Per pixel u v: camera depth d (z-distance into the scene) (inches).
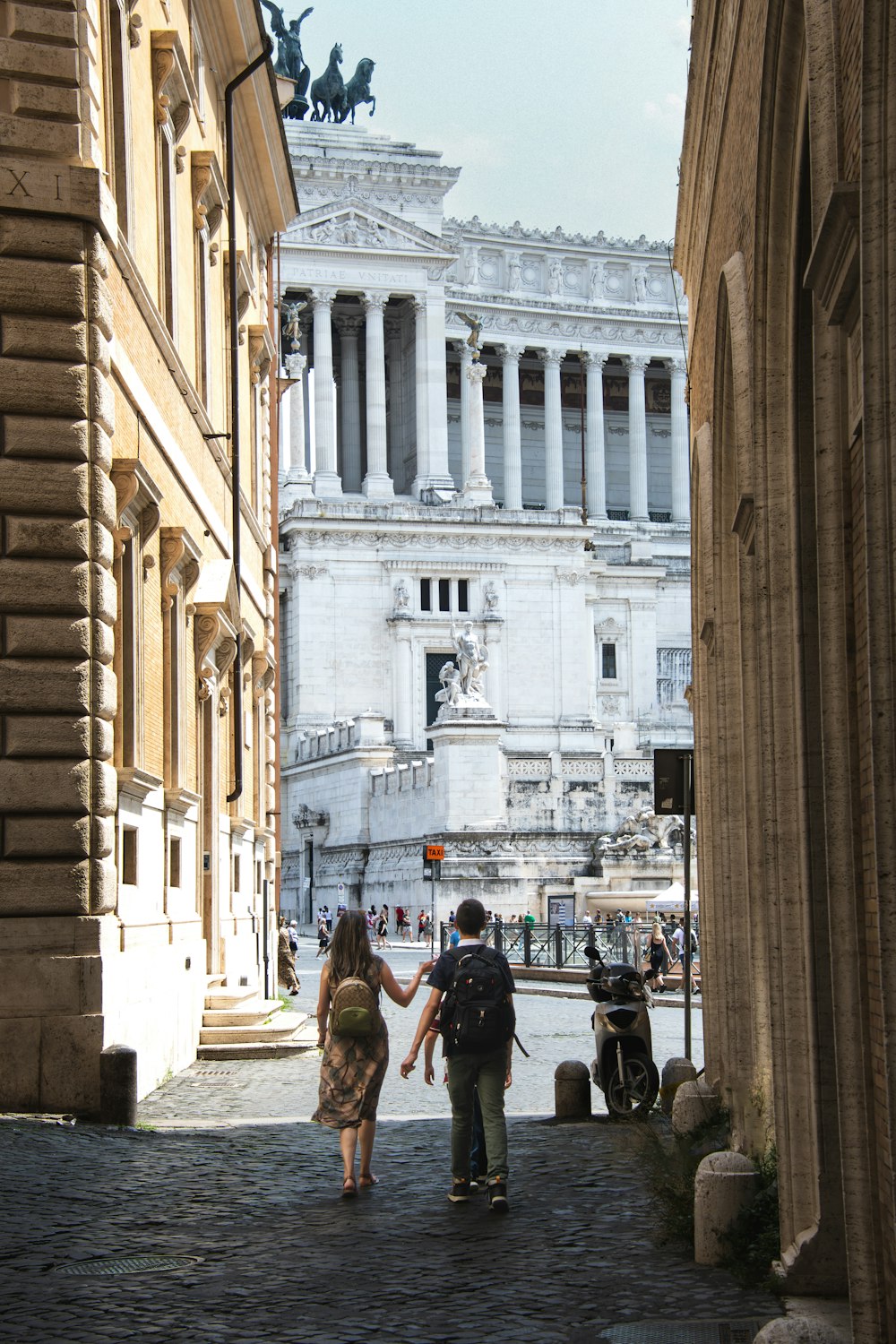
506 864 4505.4
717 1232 751.1
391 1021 2354.8
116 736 1334.9
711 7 1008.9
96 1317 668.7
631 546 7445.9
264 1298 696.4
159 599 1533.0
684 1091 1056.8
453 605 6565.0
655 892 4271.7
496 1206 872.3
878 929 500.7
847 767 582.6
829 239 530.0
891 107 480.4
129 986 1282.0
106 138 1325.0
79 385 1171.3
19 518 1151.0
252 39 2116.1
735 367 834.2
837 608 590.2
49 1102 1146.0
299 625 6353.3
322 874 5502.0
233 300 1984.5
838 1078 572.4
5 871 1144.8
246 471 2385.6
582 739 6604.3
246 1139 1133.7
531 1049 1914.4
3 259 1162.0
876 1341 548.4
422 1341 628.1
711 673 1214.3
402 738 6368.1
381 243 7564.0
